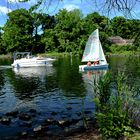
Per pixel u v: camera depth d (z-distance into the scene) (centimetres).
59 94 3328
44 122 2100
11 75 5603
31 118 2223
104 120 1288
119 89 1416
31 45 12650
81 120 2091
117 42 10250
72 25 12031
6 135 1848
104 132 1282
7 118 2164
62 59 9681
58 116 2283
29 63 7362
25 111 2484
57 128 1923
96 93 1755
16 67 7294
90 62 6338
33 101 2966
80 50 11331
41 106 2698
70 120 2062
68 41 11844
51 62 7469
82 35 11481
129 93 1417
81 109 2491
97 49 6281
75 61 8681
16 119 2189
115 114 1284
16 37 12488
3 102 2964
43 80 4697
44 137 1761
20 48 12681
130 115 1405
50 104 2778
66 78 4844
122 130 1262
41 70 6394
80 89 3616
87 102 2777
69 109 2517
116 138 1283
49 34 12450
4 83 4494
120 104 1334
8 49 12925
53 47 12412
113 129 1262
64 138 1705
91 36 6338
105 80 1720
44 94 3372
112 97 1424
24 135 1811
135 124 1405
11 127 2000
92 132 1728
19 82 4562
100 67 6025
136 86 1526
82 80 4497
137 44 1159
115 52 9994
